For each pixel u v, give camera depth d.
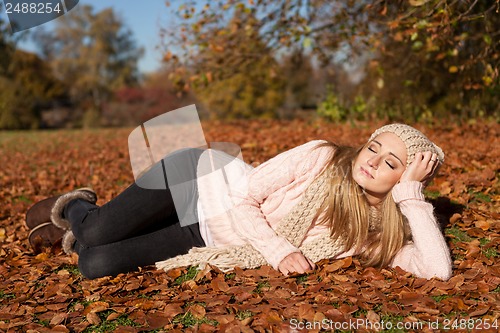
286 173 2.82
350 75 13.69
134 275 2.94
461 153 6.23
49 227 3.50
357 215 2.77
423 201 2.74
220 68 8.87
